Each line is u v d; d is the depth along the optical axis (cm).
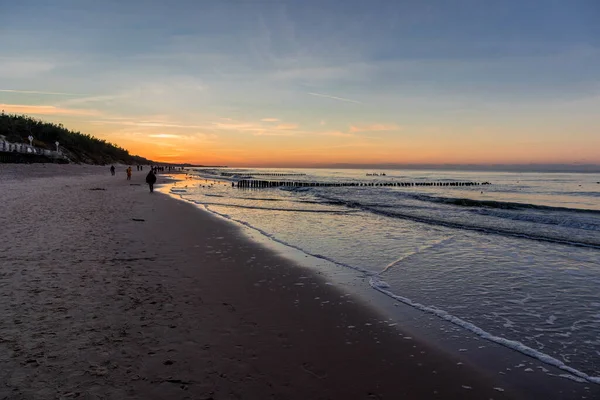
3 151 6378
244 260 875
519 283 768
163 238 1081
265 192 3788
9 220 1239
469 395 368
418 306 618
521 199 3250
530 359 447
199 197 2808
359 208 2253
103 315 513
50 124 12338
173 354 417
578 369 428
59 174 5397
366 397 356
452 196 3544
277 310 574
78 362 388
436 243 1170
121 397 332
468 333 518
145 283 666
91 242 963
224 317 534
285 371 396
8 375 358
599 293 711
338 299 637
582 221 1733
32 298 562
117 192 2639
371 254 1000
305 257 940
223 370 390
